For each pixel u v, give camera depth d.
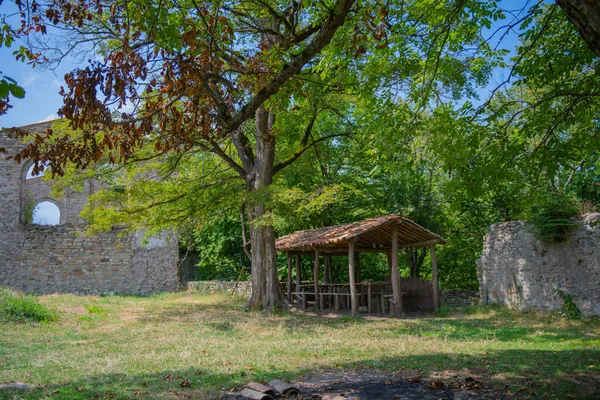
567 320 13.72
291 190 16.73
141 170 18.78
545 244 15.31
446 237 26.53
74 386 6.47
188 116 6.77
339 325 14.12
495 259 17.97
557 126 8.76
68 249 28.23
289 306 18.44
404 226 17.58
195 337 11.51
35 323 13.51
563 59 8.32
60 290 27.77
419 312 18.61
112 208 19.14
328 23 5.81
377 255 29.45
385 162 9.23
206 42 6.80
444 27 8.38
